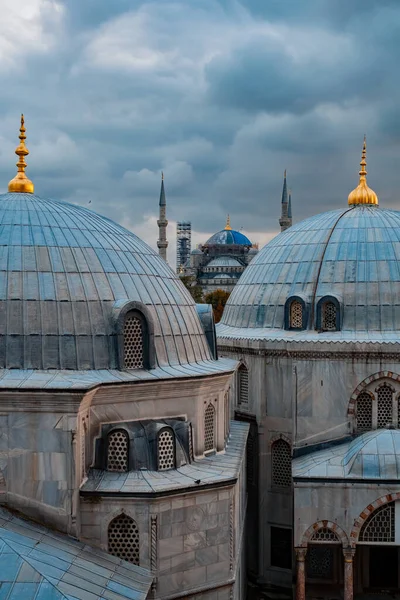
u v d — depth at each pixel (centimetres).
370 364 3178
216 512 2406
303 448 3238
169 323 2723
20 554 1928
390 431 2983
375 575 3403
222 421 2867
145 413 2520
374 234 3491
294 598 3325
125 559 2270
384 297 3294
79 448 2241
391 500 2778
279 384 3375
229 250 16588
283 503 3422
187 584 2344
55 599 1783
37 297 2422
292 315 3428
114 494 2245
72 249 2597
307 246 3584
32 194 2938
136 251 2866
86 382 2258
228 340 3566
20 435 2202
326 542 2842
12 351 2345
